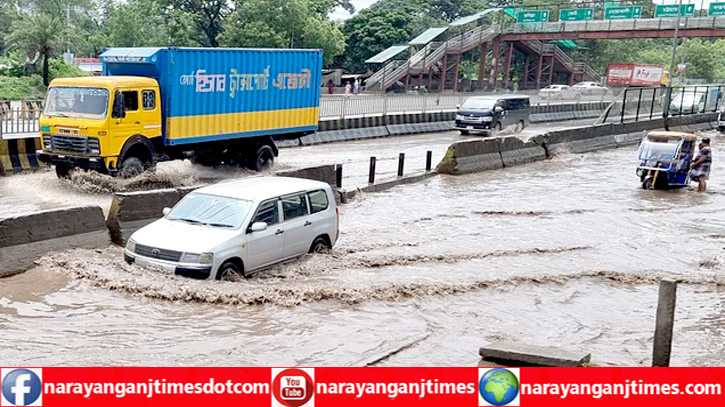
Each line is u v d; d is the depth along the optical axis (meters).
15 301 9.38
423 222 15.88
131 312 9.16
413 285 10.84
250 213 10.80
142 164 18.70
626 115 35.28
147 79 18.48
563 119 46.19
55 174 19.64
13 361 7.52
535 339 9.05
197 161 21.67
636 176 23.77
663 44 96.94
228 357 7.88
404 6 80.88
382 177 21.19
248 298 9.65
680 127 37.31
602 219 16.83
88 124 17.42
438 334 8.99
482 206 17.95
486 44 66.31
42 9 73.50
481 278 11.55
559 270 12.33
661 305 7.86
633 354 8.66
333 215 12.59
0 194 17.08
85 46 60.25
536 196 19.61
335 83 60.59
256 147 22.17
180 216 11.02
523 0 82.19
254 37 54.28
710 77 82.56
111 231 12.23
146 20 61.38
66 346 8.00
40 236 10.95
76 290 9.84
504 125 35.72
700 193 20.94
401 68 59.88
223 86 20.44
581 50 83.44
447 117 37.84
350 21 69.75
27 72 47.56
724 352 8.82
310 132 24.16
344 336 8.73
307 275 11.16
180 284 9.86
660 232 15.75
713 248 14.44
